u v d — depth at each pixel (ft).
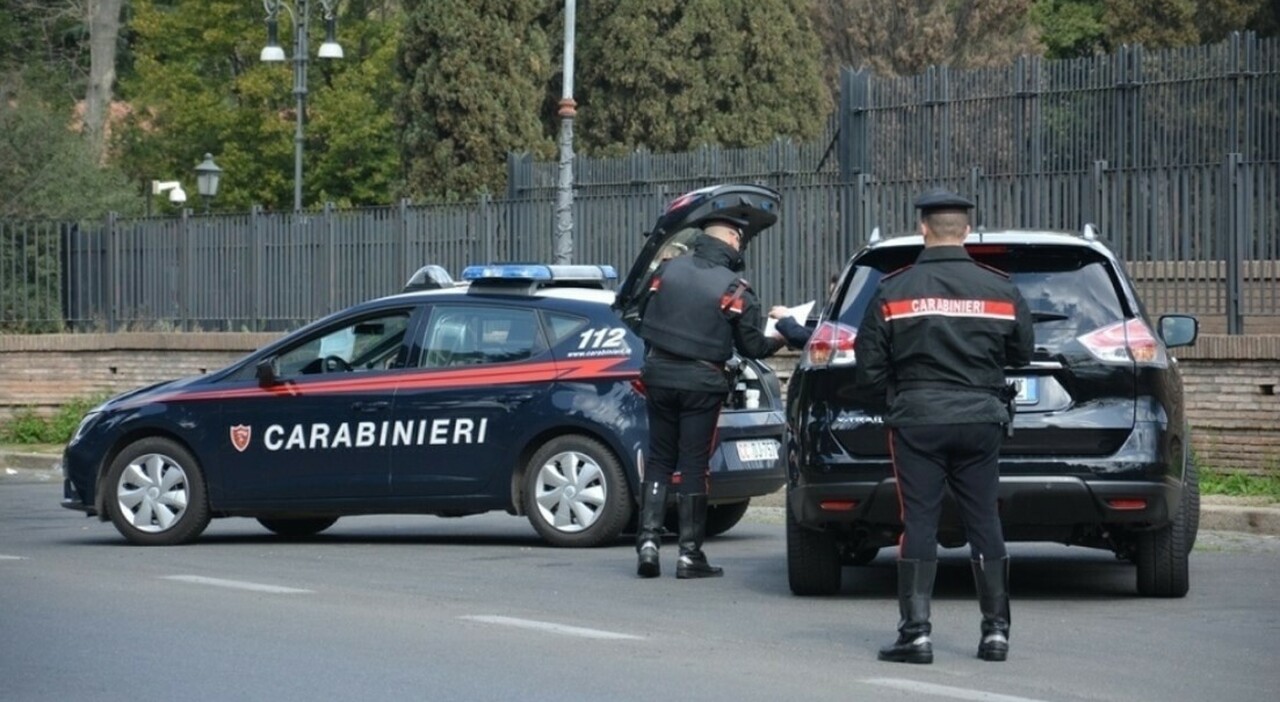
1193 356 69.77
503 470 56.85
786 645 38.55
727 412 56.75
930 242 36.76
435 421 57.16
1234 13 196.95
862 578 50.01
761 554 55.72
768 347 49.62
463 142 181.06
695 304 49.34
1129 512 42.16
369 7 224.94
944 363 36.14
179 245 105.60
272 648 37.83
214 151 213.87
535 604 44.52
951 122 80.38
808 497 43.27
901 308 36.32
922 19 220.64
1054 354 42.39
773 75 193.77
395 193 185.78
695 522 49.78
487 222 94.38
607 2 191.42
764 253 84.48
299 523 63.21
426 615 42.45
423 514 58.54
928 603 36.45
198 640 38.78
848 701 32.48
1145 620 42.09
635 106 191.01
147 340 103.45
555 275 58.85
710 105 191.72
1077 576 50.52
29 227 109.19
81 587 47.24
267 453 58.13
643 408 56.03
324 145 211.20
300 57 142.10
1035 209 76.07
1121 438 42.16
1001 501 42.09
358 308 58.90
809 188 83.15
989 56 221.25
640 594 46.50
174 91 210.79
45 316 109.09
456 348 57.67
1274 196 69.67
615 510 56.24
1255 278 69.97
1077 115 77.56
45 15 228.63
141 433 59.26
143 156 215.10
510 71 181.57
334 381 58.08
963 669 35.78
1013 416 37.01
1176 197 71.97
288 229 101.55
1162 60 75.82
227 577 49.57
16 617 41.98
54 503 75.82
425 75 182.50
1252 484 67.31
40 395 104.78
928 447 36.22
